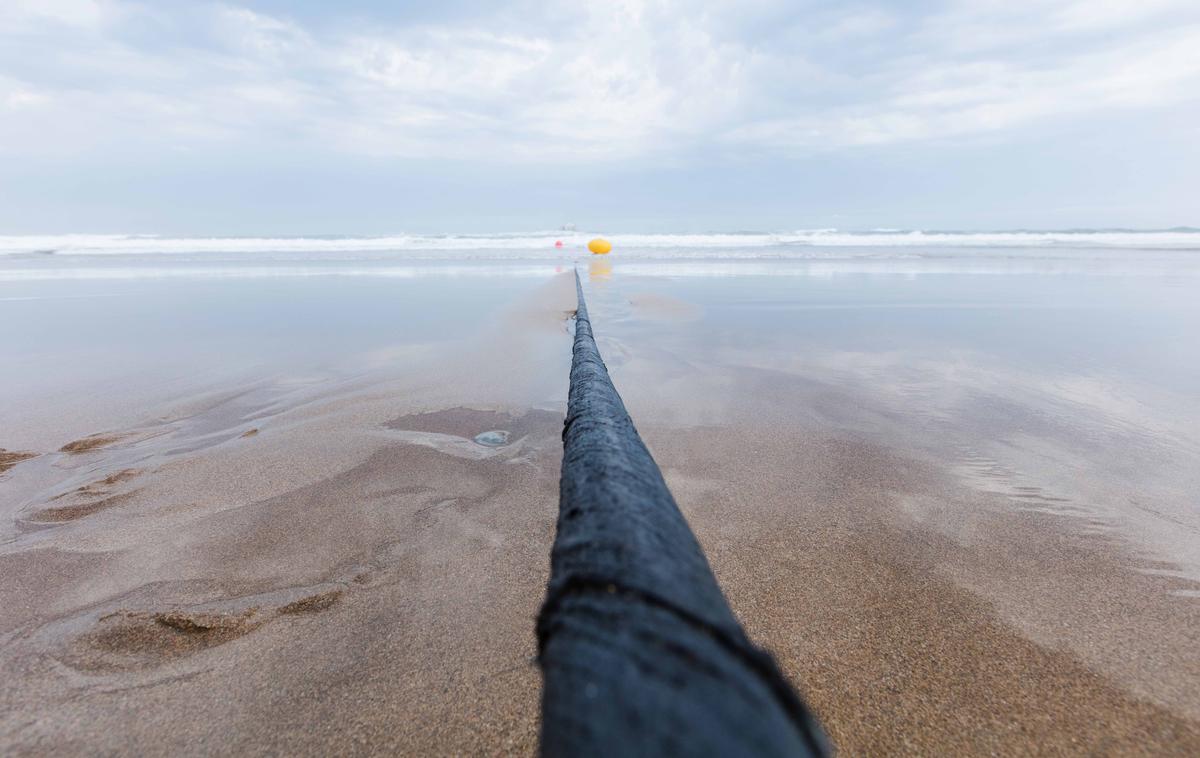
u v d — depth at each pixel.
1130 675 1.62
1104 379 4.75
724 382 4.74
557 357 5.67
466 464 3.17
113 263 17.67
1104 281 11.30
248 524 2.54
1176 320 7.19
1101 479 2.92
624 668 0.67
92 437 3.61
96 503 2.73
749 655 0.71
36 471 3.10
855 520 2.55
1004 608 1.93
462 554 2.29
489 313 8.30
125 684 1.62
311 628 1.86
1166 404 4.10
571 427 1.89
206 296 10.24
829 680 1.62
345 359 5.67
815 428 3.70
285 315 8.25
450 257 20.11
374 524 2.54
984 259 16.91
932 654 1.72
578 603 0.82
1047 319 7.39
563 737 0.64
